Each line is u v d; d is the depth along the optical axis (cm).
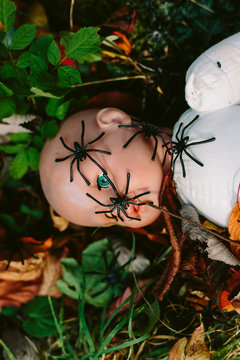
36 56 31
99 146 33
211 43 38
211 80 28
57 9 40
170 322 35
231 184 28
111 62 39
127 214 33
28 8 42
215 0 39
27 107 34
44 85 31
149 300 37
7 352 37
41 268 41
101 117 33
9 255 39
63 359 40
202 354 32
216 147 28
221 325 35
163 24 39
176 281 36
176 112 39
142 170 32
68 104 36
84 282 37
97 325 39
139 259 38
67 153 33
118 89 41
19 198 45
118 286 38
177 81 39
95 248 39
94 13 37
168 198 32
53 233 42
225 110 29
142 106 39
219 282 30
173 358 32
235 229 28
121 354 37
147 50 39
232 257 28
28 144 38
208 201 29
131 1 38
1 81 31
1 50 31
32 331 39
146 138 33
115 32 38
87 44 30
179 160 31
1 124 36
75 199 33
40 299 41
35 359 39
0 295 40
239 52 28
